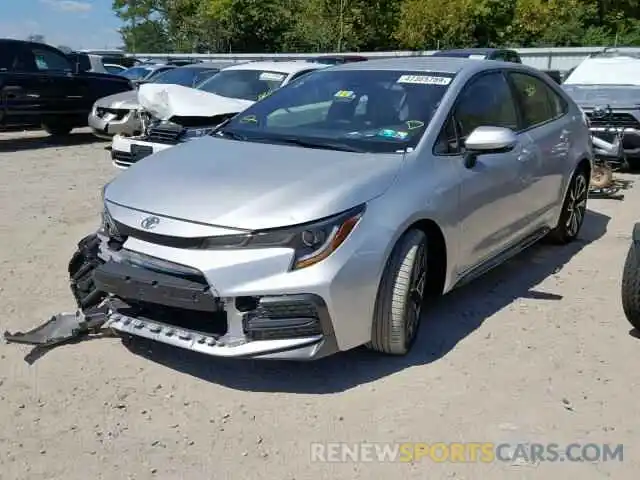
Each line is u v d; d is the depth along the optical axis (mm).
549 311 4715
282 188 3617
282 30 39812
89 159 11297
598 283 5312
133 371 3793
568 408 3494
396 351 3875
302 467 3016
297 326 3410
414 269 3818
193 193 3672
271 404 3488
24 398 3516
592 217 7414
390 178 3816
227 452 3111
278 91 5176
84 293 4207
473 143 4184
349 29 35031
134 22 53219
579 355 4070
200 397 3547
